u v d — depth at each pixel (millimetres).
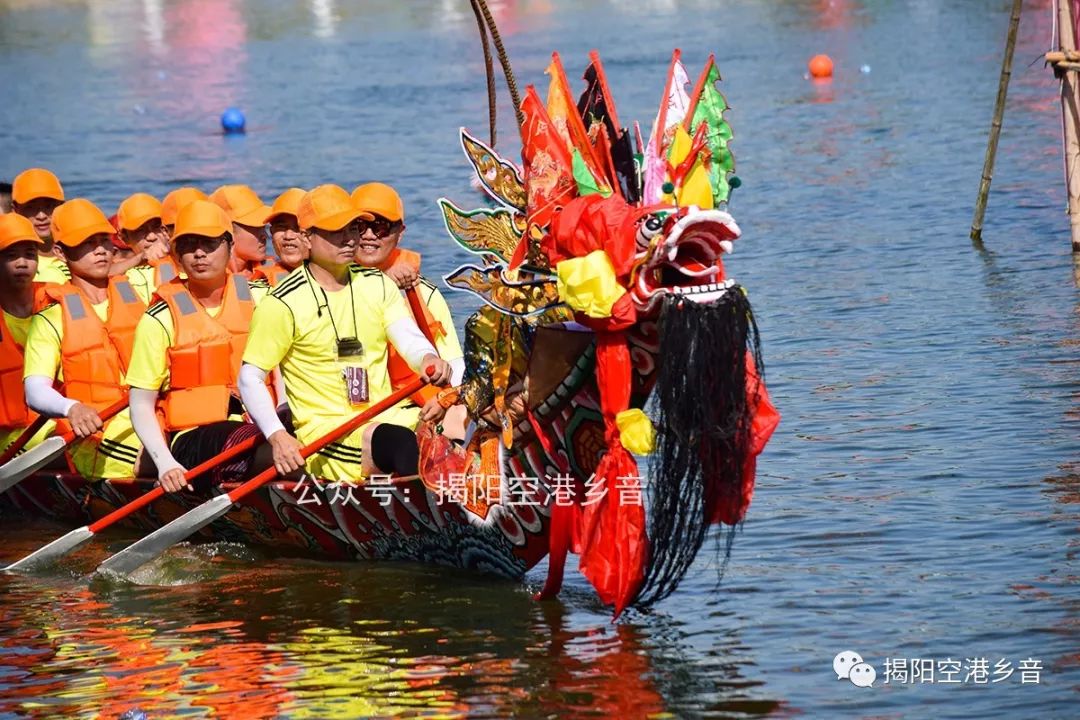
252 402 16766
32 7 115438
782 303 27234
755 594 14992
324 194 16531
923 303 26438
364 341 17016
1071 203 29469
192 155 49781
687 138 14305
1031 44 64812
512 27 88688
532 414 14695
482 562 16234
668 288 13516
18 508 20531
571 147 14297
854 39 72750
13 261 19469
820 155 43250
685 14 90500
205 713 12930
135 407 17812
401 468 16500
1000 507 16703
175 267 19672
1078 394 20531
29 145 53469
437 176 42906
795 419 20516
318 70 73562
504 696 12992
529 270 14414
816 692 12789
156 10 109812
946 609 14281
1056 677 12805
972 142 43188
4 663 14383
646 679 13211
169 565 17500
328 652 14258
